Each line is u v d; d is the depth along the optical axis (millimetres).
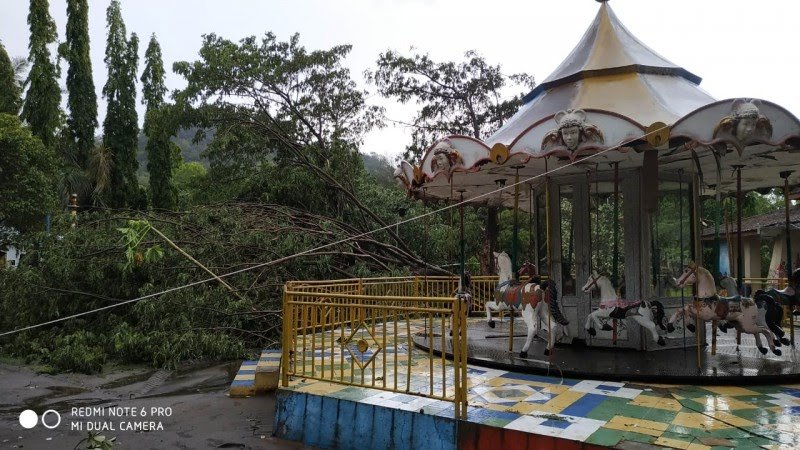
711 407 4867
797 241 17359
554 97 7617
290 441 5398
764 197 29500
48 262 10078
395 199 15914
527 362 6508
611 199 7535
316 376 6105
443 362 4773
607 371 5973
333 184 14648
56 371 8523
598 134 5805
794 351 7082
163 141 26375
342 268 12477
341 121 17750
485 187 9484
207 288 9930
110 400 7016
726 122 5480
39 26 25875
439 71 20281
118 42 27562
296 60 16969
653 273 7340
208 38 17391
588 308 7559
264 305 10102
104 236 10711
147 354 9016
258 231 11250
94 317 10258
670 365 6238
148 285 9633
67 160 26344
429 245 15094
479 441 4418
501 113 20203
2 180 20031
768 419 4527
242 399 6852
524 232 20281
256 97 16719
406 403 5020
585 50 7918
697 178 7008
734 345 7598
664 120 6266
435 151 7078
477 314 11695
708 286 6406
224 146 16000
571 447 4059
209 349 8875
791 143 5699
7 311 10484
